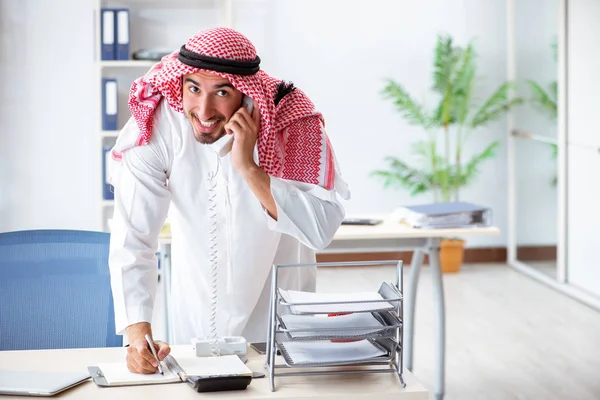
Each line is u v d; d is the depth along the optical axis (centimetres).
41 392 207
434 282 412
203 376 210
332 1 690
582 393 434
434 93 706
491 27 703
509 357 491
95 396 207
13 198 656
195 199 247
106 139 656
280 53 689
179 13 657
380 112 704
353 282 661
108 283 276
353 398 209
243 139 229
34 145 654
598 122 594
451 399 426
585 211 616
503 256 729
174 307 266
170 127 242
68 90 652
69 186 661
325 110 699
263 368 228
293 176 245
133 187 239
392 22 697
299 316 220
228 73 221
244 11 679
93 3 640
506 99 693
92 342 276
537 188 677
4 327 273
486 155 693
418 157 709
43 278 275
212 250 253
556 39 645
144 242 240
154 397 206
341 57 695
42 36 644
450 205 434
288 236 266
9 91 646
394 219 432
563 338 526
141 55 626
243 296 259
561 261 645
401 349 216
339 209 245
